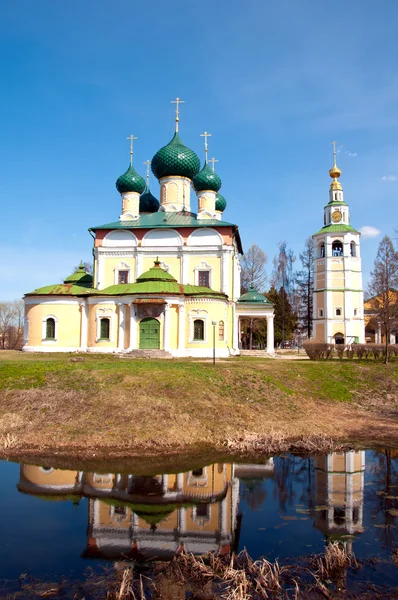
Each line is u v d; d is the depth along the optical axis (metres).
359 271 71.00
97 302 39.97
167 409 22.45
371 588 9.66
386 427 23.42
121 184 52.12
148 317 38.56
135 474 16.92
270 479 16.52
